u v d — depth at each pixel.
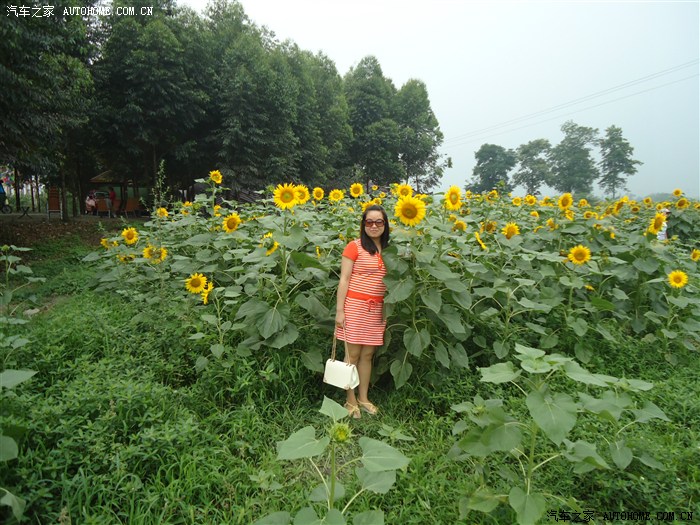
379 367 3.78
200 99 17.78
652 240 4.96
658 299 5.02
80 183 23.02
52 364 3.34
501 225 5.93
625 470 2.55
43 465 2.25
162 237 5.86
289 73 21.67
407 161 38.72
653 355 4.55
